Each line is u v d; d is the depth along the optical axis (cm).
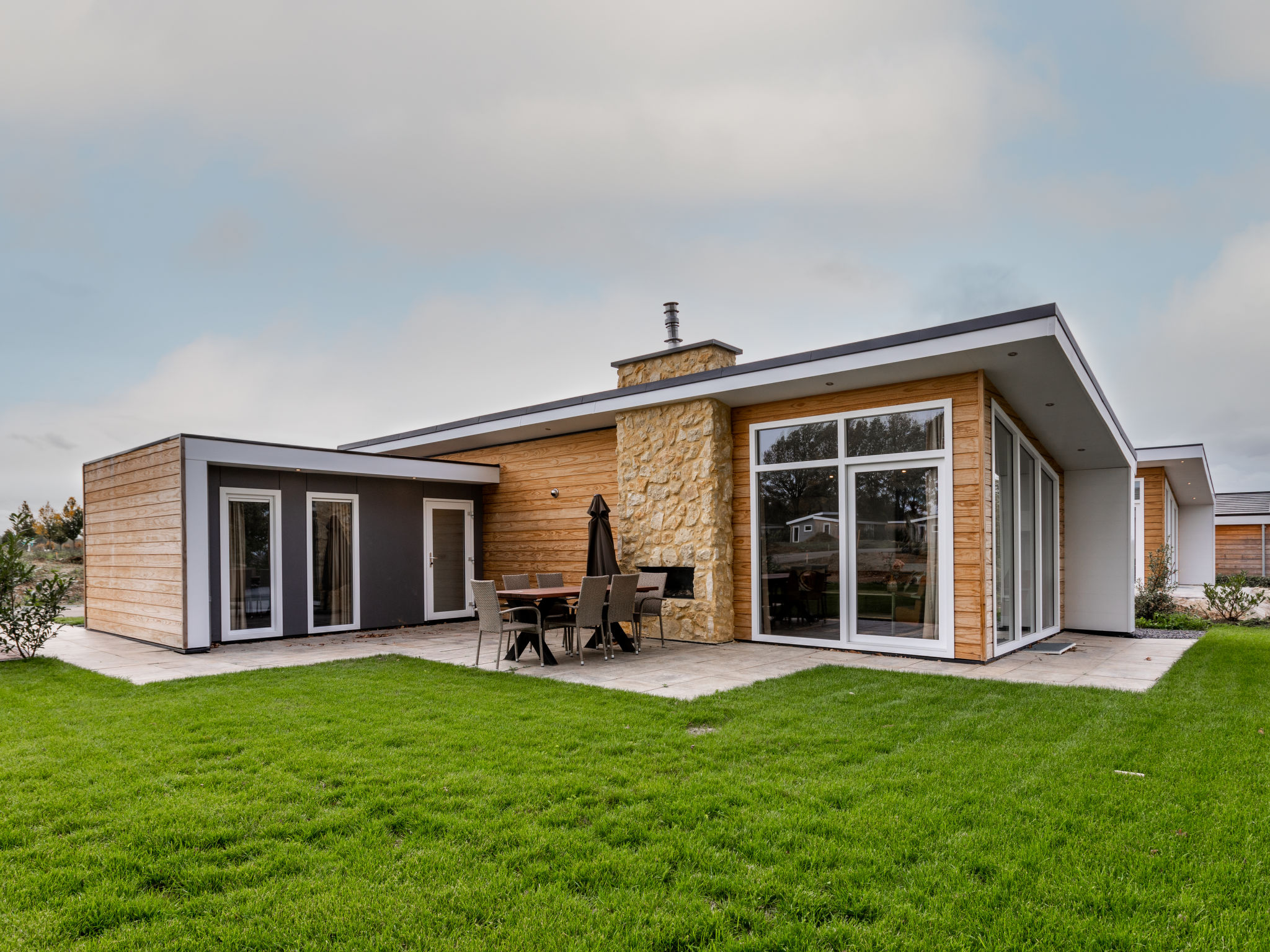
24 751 441
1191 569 2127
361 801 354
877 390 859
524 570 1252
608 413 1045
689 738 470
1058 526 1119
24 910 256
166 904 258
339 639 1029
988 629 786
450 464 1216
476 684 660
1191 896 263
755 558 964
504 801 356
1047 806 348
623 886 274
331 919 248
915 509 831
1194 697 592
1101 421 909
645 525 1016
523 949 232
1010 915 250
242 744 454
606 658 827
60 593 891
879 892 267
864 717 527
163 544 945
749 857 298
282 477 1045
